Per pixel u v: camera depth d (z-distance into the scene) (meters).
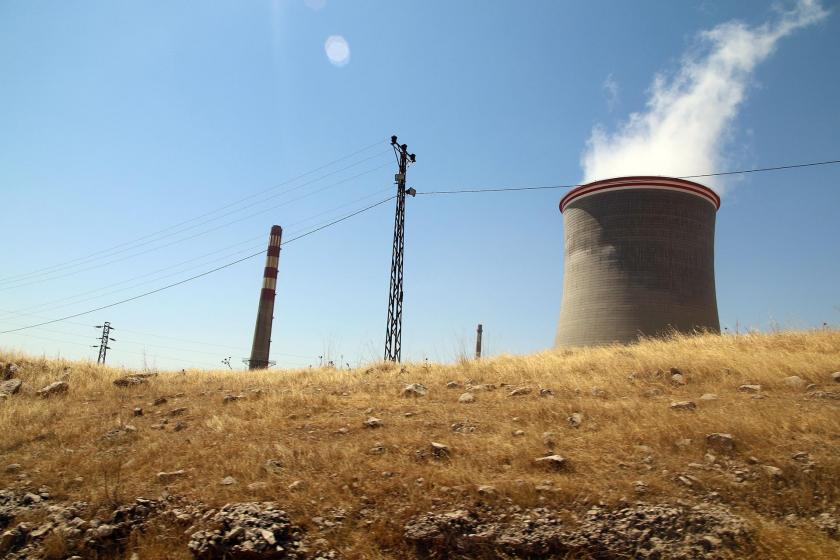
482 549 5.07
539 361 14.22
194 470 6.76
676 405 8.54
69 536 5.37
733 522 5.13
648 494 5.73
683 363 11.63
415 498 5.82
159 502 5.96
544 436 7.44
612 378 11.24
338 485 6.17
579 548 4.97
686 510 5.40
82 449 7.71
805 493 5.58
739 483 5.85
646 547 4.96
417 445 7.33
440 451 7.01
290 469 6.65
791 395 8.88
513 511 5.54
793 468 6.00
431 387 11.53
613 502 5.59
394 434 7.91
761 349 12.84
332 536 5.31
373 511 5.68
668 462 6.44
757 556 4.73
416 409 9.50
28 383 11.88
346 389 11.64
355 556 5.03
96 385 12.18
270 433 8.15
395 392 11.06
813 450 6.41
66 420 9.23
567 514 5.44
